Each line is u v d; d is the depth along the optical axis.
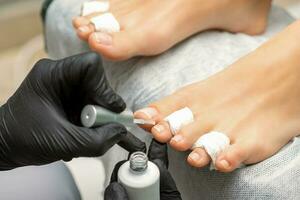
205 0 0.57
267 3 0.61
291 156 0.46
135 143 0.43
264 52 0.50
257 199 0.43
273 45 0.50
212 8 0.57
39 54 1.10
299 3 0.96
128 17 0.57
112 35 0.54
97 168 0.62
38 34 1.23
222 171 0.44
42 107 0.41
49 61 0.42
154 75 0.53
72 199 0.51
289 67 0.49
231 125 0.48
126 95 0.54
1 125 0.41
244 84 0.50
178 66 0.54
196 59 0.54
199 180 0.46
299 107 0.49
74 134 0.39
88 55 0.40
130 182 0.41
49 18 0.65
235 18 0.59
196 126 0.47
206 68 0.53
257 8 0.60
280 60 0.49
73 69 0.39
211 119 0.48
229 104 0.49
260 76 0.49
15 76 1.08
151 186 0.41
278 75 0.49
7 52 1.21
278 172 0.44
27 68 1.07
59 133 0.40
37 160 0.42
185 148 0.46
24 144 0.41
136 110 0.51
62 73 0.40
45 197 0.50
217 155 0.45
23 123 0.41
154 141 0.47
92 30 0.55
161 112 0.48
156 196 0.42
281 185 0.43
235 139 0.47
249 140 0.46
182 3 0.57
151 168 0.42
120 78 0.55
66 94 0.41
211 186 0.45
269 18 0.65
